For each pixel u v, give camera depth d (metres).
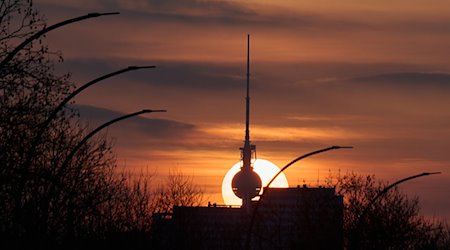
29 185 75.12
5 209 76.06
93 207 88.00
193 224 143.38
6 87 72.69
